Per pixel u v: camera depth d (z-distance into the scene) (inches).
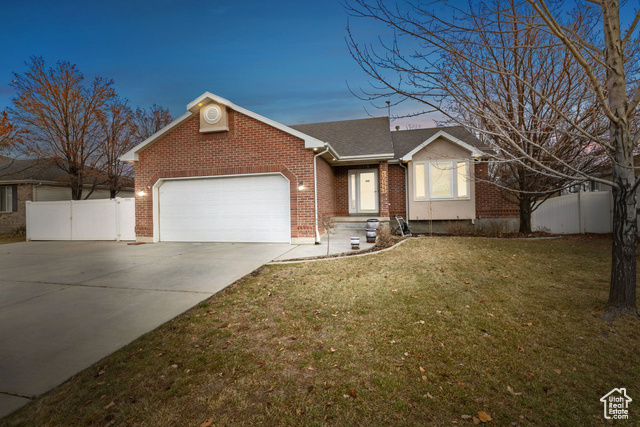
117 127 737.0
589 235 441.4
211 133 426.0
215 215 436.8
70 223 529.3
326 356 122.7
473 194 483.8
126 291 213.2
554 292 189.8
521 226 455.8
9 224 739.4
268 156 407.5
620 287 150.6
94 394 101.5
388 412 90.7
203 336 143.5
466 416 88.6
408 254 311.4
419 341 132.7
